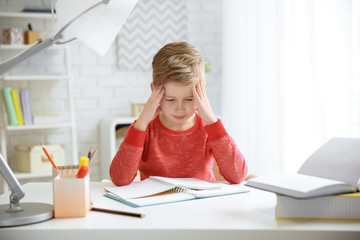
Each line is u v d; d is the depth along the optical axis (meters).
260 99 2.98
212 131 1.23
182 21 3.56
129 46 3.44
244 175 1.26
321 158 1.03
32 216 0.85
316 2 2.34
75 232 0.81
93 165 3.40
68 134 3.29
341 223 0.84
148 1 3.47
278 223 0.84
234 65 3.39
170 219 0.86
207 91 3.66
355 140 1.04
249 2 3.12
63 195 0.89
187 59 1.18
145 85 3.52
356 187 0.89
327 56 2.25
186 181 1.17
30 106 2.88
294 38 2.56
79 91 3.34
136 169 1.21
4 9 3.04
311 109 2.44
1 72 0.89
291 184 0.89
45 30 3.12
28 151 2.84
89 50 3.34
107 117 3.42
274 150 2.88
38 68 3.17
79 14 0.90
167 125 1.40
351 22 2.12
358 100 2.12
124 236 0.81
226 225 0.82
